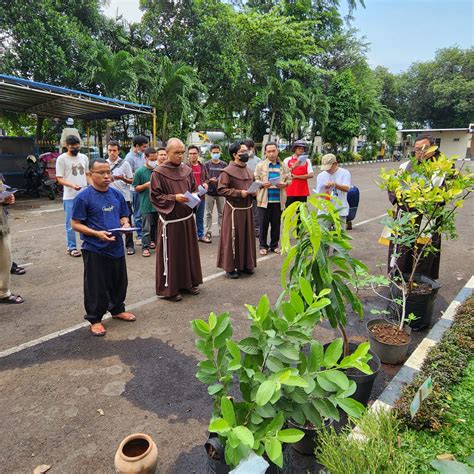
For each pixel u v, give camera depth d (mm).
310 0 24219
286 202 6488
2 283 4406
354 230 8438
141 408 2775
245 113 22453
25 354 3457
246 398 1705
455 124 39688
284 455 1938
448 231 3895
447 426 2350
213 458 1877
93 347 3580
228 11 18062
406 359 3350
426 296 3701
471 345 3133
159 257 4480
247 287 5066
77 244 6965
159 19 16234
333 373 1632
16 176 12242
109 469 2262
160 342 3674
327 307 2283
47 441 2465
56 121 15477
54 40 12578
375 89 32562
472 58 37875
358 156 31703
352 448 1719
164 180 4387
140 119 16891
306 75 23375
